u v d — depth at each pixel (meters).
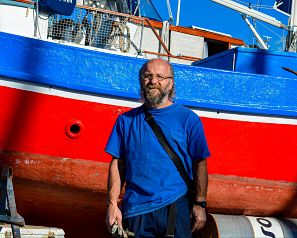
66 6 6.40
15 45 5.49
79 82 5.65
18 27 6.60
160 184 3.57
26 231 5.13
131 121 3.72
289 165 6.20
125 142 3.71
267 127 6.13
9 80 5.46
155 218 3.54
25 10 6.63
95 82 5.70
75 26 6.60
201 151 3.66
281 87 6.17
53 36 6.58
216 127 6.01
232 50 6.82
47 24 6.57
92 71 5.71
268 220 6.04
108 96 5.75
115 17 6.78
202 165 3.68
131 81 5.80
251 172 6.11
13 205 4.96
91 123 5.70
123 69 5.79
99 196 5.88
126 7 8.05
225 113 6.04
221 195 6.06
